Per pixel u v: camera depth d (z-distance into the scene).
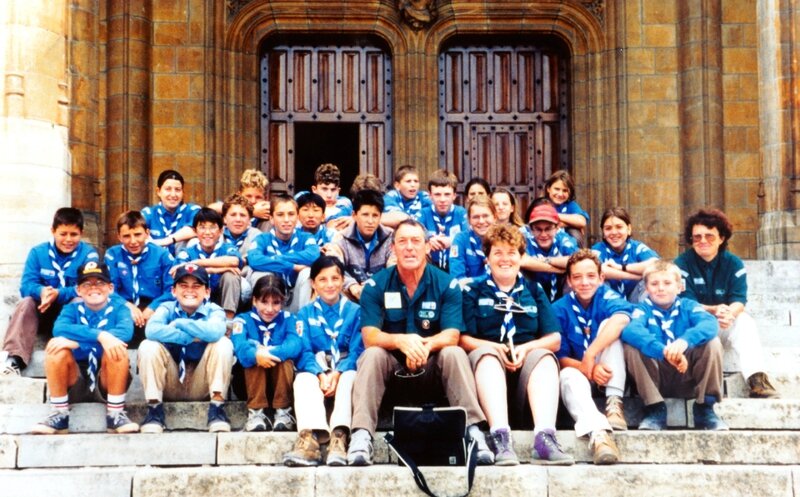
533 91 15.81
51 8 10.29
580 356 7.63
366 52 15.73
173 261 8.65
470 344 7.27
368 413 6.85
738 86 15.12
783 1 12.29
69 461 6.95
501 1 15.32
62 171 10.24
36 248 8.29
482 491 6.52
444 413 6.66
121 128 14.56
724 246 8.42
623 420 7.20
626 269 8.73
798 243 12.09
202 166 14.84
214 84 15.00
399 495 6.51
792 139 12.26
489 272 7.61
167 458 7.00
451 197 9.59
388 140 15.61
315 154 21.16
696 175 14.88
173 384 7.43
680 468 6.64
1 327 8.47
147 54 14.84
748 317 7.96
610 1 15.32
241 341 7.29
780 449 6.96
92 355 7.37
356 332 7.45
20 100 9.95
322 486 6.53
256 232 9.32
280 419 7.24
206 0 15.00
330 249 8.75
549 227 8.81
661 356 7.23
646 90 15.20
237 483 6.54
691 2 14.98
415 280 7.37
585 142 15.40
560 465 6.73
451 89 15.78
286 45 15.68
